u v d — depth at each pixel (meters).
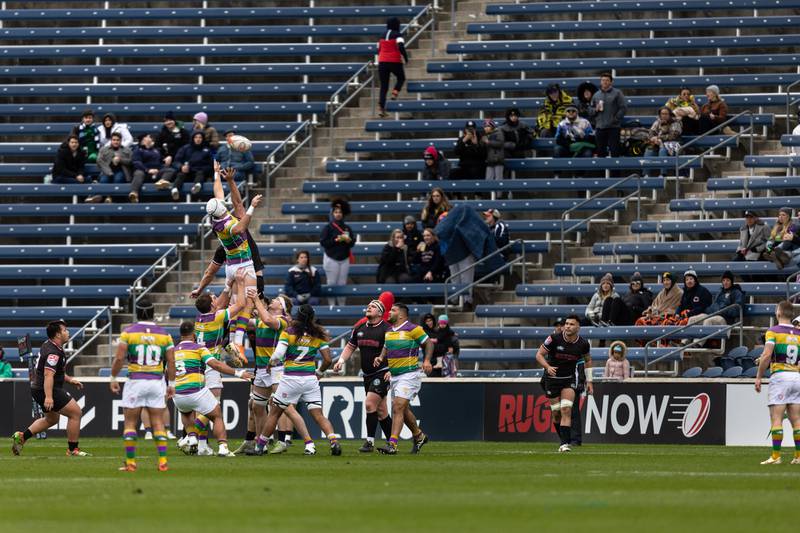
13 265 122.62
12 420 98.75
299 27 142.88
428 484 49.59
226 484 49.88
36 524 36.38
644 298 102.38
